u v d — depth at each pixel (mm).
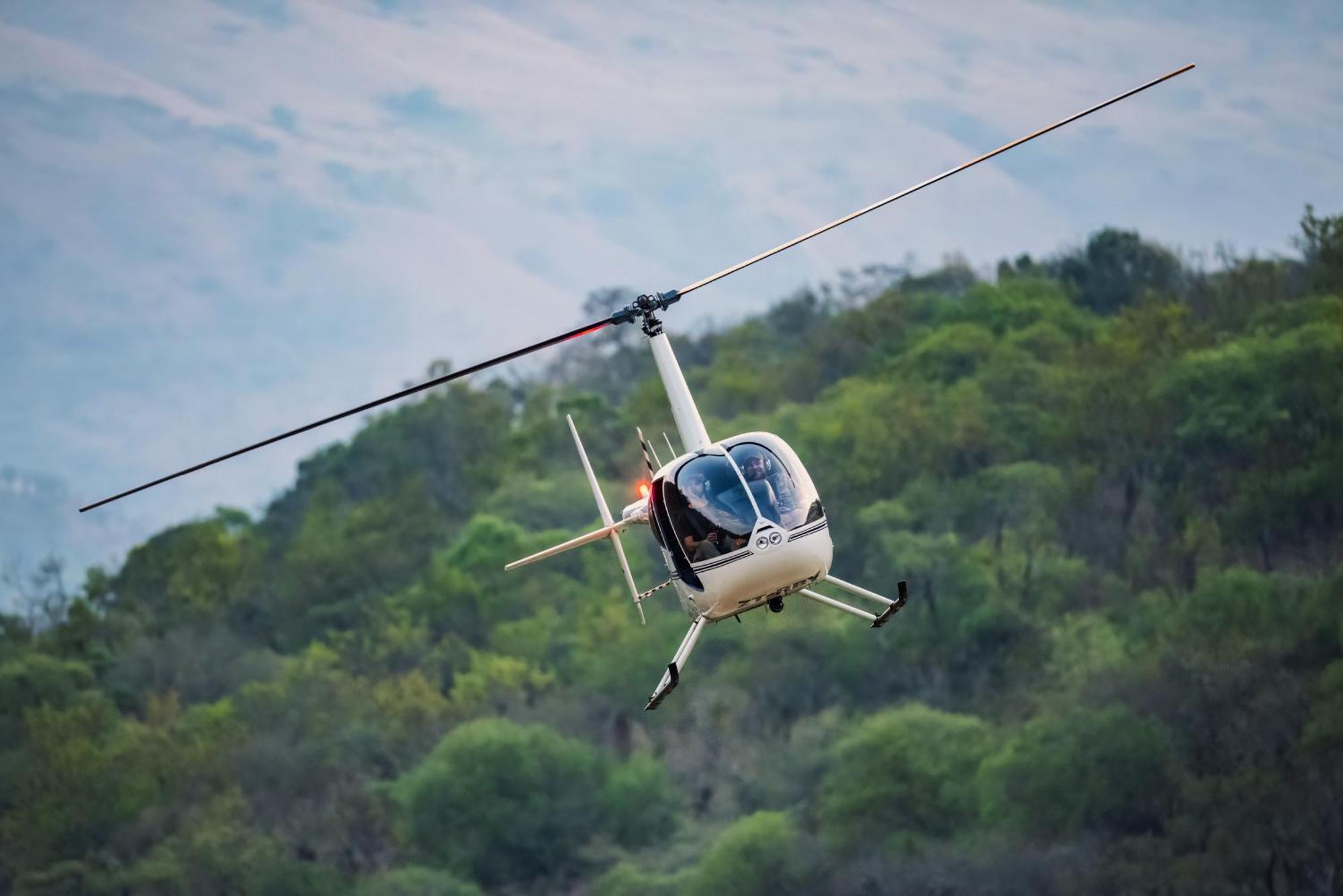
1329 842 186625
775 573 49562
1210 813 191500
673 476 51062
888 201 51188
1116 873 187000
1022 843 194000
